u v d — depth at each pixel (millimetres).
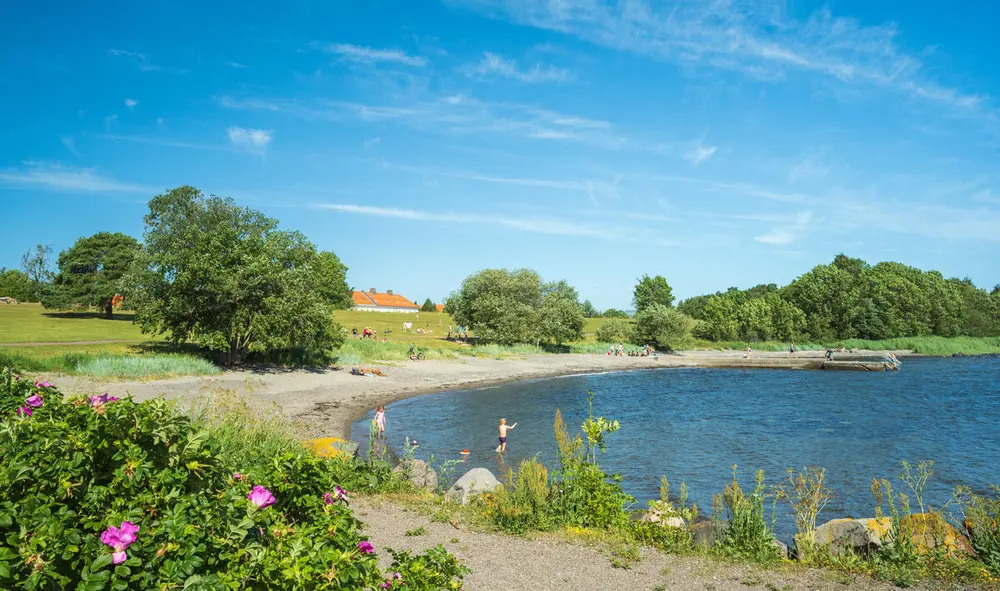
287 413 29578
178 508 3912
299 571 4012
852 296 110875
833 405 38562
